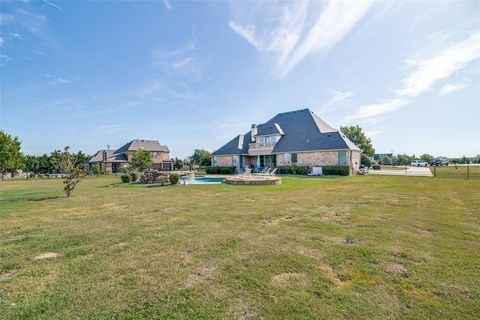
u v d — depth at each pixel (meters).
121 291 3.17
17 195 13.82
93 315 2.68
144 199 11.38
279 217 7.13
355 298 2.90
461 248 4.45
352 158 29.66
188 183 20.14
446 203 8.92
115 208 9.17
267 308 2.74
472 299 2.84
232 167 36.16
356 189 13.59
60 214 8.24
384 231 5.55
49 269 3.89
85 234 5.79
